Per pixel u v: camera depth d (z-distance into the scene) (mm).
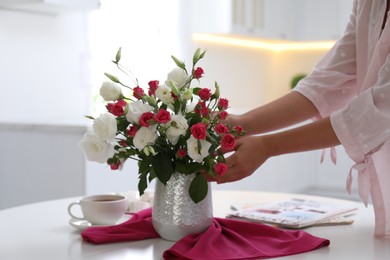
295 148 1412
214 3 4934
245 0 5117
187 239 1285
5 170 3332
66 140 3131
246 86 6035
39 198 3230
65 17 3848
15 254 1262
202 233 1337
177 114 1278
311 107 1735
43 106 3719
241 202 1818
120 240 1355
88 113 4059
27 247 1316
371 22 1545
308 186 5973
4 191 3344
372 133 1366
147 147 1240
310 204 1718
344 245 1334
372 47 1538
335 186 5895
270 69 6562
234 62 5781
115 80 1322
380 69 1414
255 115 1713
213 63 5430
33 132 3229
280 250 1269
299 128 1426
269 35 5578
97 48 4160
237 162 1358
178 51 4914
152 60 4645
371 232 1459
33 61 3639
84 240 1373
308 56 6539
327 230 1482
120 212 1499
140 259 1225
